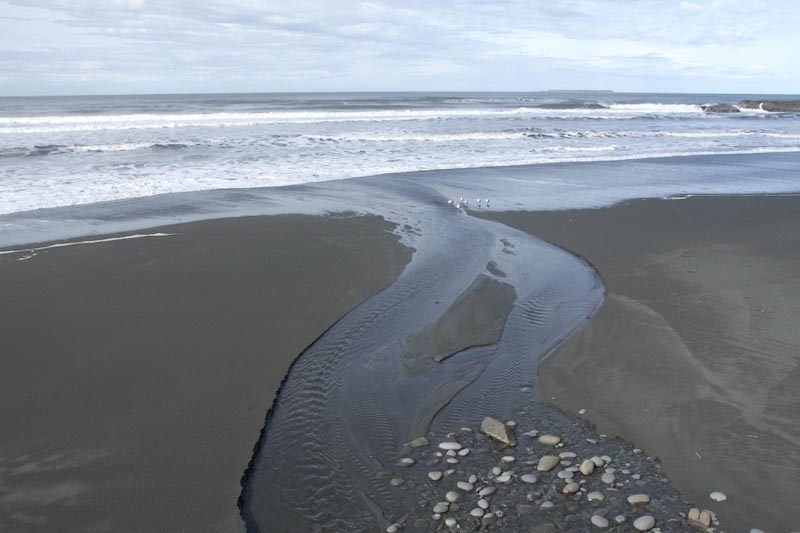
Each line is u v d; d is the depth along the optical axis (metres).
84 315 7.11
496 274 9.16
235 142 21.14
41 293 7.66
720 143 25.47
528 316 7.69
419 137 23.89
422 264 9.53
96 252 9.16
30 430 4.97
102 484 4.38
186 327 6.97
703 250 10.16
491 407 5.65
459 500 4.36
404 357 6.61
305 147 20.61
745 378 5.72
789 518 4.00
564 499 4.34
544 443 5.03
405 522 4.14
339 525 4.13
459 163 18.50
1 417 5.12
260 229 10.67
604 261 9.66
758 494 4.25
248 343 6.70
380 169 17.06
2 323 6.79
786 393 5.43
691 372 5.87
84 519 4.04
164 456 4.74
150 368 6.04
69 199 12.58
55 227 10.53
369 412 5.57
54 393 5.53
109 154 18.03
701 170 18.41
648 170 18.22
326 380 6.09
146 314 7.23
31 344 6.37
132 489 4.35
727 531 3.94
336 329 7.21
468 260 9.78
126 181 14.44
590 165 18.83
